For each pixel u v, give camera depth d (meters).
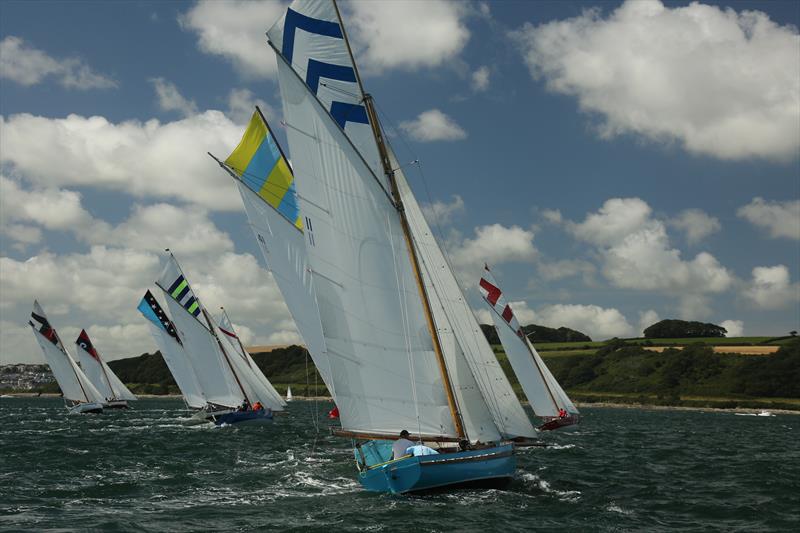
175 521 22.94
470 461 26.52
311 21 28.36
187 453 45.22
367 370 28.38
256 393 83.88
